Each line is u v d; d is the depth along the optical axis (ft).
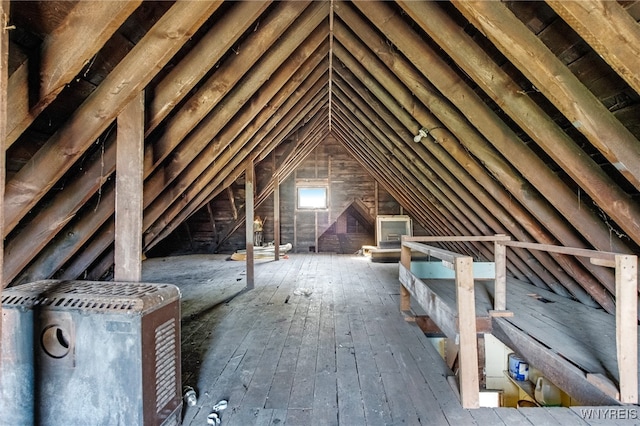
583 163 6.56
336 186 28.07
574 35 5.41
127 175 5.59
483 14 5.50
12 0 3.56
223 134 9.07
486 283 14.64
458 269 6.36
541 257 11.19
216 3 4.81
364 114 13.78
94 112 5.12
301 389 6.88
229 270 20.59
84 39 4.06
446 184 12.19
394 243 25.03
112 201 7.06
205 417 5.94
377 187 27.71
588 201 7.54
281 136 15.93
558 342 8.25
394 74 9.25
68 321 4.78
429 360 8.21
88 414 4.74
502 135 7.61
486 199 10.48
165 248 27.53
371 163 21.33
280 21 6.97
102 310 4.72
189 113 7.01
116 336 4.69
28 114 4.24
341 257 25.84
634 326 5.93
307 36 8.90
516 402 14.89
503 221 10.66
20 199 5.31
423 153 11.41
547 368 7.70
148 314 4.84
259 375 7.47
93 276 9.47
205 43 5.91
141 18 5.05
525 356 8.51
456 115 8.44
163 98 6.05
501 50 5.70
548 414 5.97
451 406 6.27
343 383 7.11
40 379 4.85
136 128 5.55
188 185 9.14
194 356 8.45
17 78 4.11
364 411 6.12
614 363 7.09
